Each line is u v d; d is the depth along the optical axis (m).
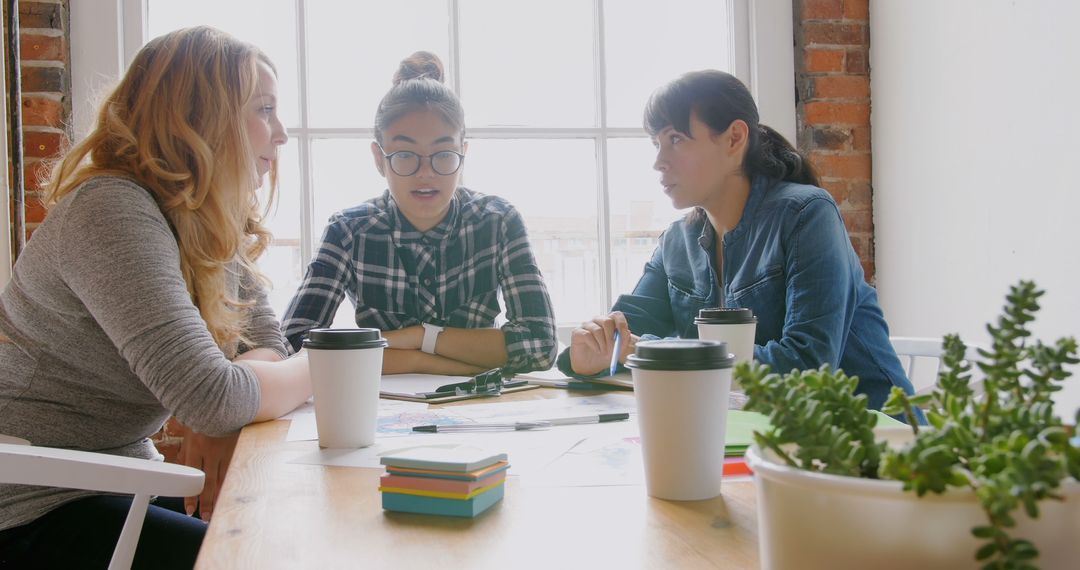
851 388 0.44
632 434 0.98
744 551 0.56
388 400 1.33
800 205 1.61
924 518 0.36
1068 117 1.86
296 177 2.47
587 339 1.45
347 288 2.01
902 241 2.55
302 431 1.05
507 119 2.57
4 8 2.21
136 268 1.09
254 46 1.43
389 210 2.00
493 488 0.69
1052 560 0.35
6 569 1.03
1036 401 0.43
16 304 1.18
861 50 2.68
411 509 0.67
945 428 0.39
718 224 1.80
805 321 1.50
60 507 1.07
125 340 1.07
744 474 0.77
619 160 2.63
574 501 0.70
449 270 1.99
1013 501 0.32
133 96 1.30
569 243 2.62
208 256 1.28
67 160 1.29
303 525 0.65
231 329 1.36
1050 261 1.93
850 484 0.37
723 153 1.72
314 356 0.93
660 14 2.65
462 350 1.80
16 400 1.16
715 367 0.68
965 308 2.26
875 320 1.68
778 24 2.66
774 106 2.66
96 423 1.20
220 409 1.06
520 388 1.42
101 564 1.04
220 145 1.30
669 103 1.72
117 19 2.33
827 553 0.39
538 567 0.54
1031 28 1.97
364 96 2.52
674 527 0.62
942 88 2.33
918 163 2.46
